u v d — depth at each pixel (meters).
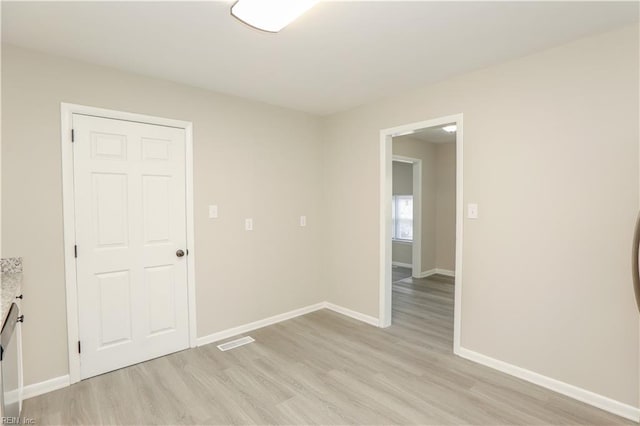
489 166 2.56
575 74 2.14
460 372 2.53
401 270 6.52
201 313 3.04
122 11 1.78
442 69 2.60
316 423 1.97
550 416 2.01
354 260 3.71
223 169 3.15
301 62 2.46
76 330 2.39
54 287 2.30
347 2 1.71
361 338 3.19
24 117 2.19
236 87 2.98
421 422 1.97
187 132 2.92
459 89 2.73
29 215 2.21
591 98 2.08
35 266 2.23
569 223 2.19
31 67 2.21
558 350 2.25
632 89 1.94
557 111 2.22
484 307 2.62
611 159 2.02
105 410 2.09
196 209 2.98
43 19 1.85
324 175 4.04
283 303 3.67
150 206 2.74
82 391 2.29
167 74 2.67
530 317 2.37
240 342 3.10
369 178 3.52
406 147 5.41
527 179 2.36
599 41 2.05
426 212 5.88
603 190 2.05
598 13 1.82
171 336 2.87
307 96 3.25
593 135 2.08
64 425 1.94
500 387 2.32
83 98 2.40
